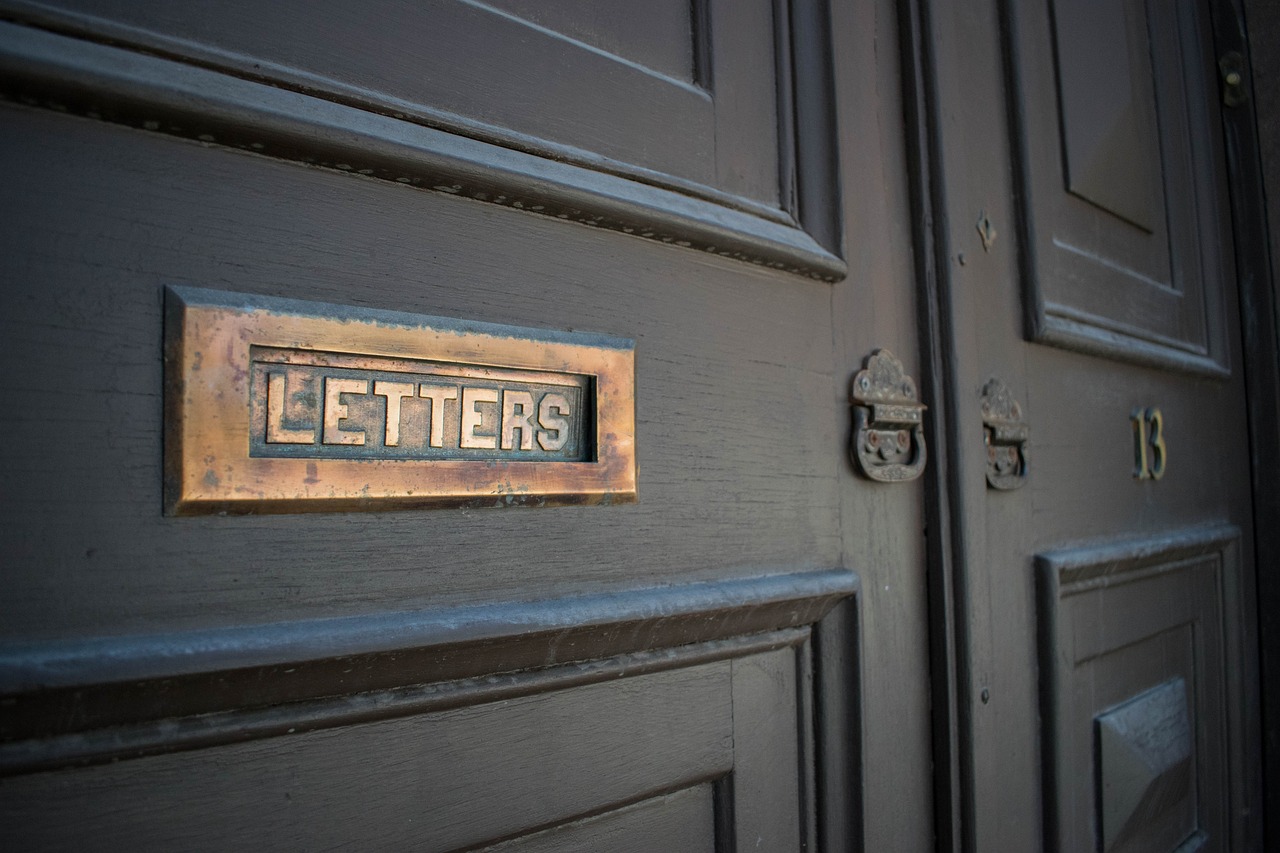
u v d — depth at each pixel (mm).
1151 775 991
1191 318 1229
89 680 476
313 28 556
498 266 607
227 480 517
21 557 479
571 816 623
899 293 829
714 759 688
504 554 599
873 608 784
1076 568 922
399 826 565
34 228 488
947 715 813
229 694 513
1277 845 1268
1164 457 1118
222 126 521
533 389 609
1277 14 1291
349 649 533
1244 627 1274
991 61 924
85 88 489
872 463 783
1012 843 851
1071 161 996
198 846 513
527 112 626
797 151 767
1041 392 935
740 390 714
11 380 480
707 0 723
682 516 676
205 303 516
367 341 554
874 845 766
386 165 563
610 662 636
